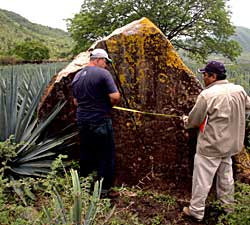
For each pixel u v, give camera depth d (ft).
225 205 12.54
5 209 11.16
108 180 15.52
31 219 10.57
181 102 16.35
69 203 11.06
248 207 11.70
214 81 13.51
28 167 15.85
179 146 16.49
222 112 13.06
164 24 147.95
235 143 13.41
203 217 14.11
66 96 16.90
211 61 13.56
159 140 16.56
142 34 16.25
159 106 16.44
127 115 16.51
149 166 16.67
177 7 147.02
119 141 16.63
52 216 10.71
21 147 16.01
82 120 14.93
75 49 156.87
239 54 150.92
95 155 15.66
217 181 14.12
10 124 16.83
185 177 16.53
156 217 14.05
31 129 16.85
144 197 15.74
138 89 16.46
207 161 13.55
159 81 16.37
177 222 13.89
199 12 151.23
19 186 12.96
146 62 16.33
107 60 15.15
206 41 149.48
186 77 16.25
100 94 14.69
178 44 151.53
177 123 16.40
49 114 16.80
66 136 16.65
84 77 14.78
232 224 11.85
